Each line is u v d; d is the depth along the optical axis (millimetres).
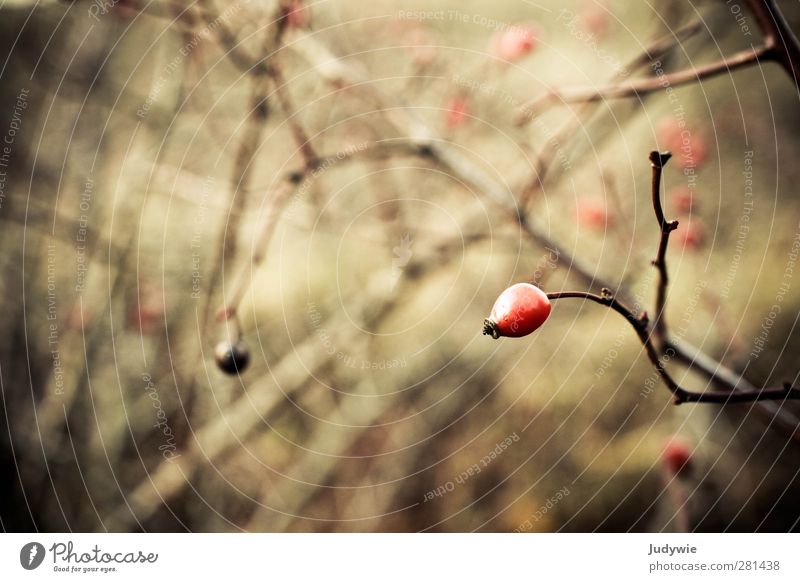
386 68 952
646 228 935
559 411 1121
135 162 871
